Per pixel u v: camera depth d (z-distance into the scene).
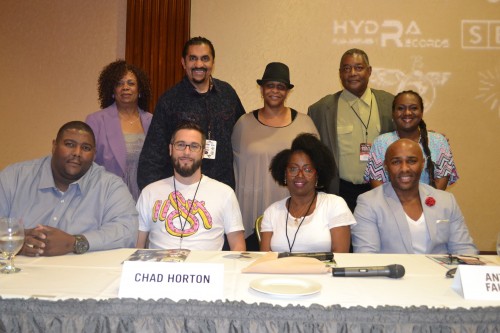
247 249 3.30
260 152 3.32
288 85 3.35
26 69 5.02
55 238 2.04
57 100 5.01
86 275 1.75
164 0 4.82
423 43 4.75
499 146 4.79
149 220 2.62
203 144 2.66
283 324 1.37
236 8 4.83
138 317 1.39
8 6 5.02
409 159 2.50
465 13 4.72
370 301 1.51
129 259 2.00
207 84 3.33
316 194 2.68
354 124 3.54
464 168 4.80
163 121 3.22
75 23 4.98
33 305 1.41
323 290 1.62
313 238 2.53
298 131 3.37
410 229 2.53
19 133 5.05
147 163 3.17
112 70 3.49
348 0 4.77
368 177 3.32
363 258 2.11
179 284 1.54
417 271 1.88
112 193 2.44
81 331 1.38
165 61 4.82
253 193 3.34
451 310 1.39
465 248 2.50
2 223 1.74
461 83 4.76
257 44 4.83
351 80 3.49
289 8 4.80
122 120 3.48
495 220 4.82
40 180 2.38
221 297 1.52
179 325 1.38
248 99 4.85
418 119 3.16
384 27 4.76
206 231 2.57
